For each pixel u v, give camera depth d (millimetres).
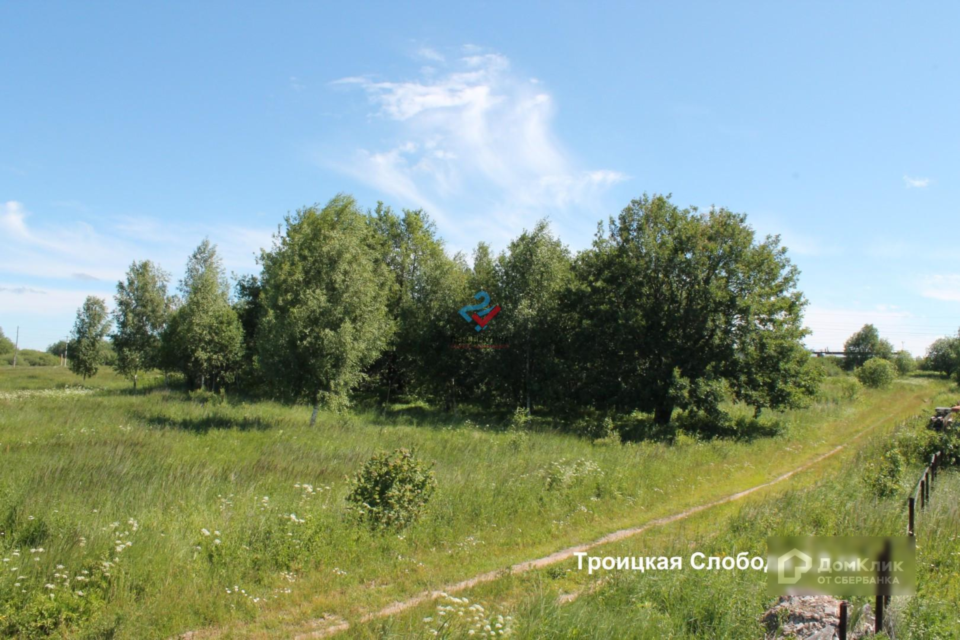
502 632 6168
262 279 40562
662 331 27953
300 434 20375
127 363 39219
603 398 29047
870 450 19016
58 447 16094
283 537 9008
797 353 27375
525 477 13773
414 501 10820
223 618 6988
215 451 16594
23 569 7227
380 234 40031
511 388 32406
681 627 6566
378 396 37812
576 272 32594
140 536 8594
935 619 6449
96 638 6301
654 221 28922
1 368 65625
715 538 9898
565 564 9211
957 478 14484
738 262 27047
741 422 27266
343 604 7547
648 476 15117
